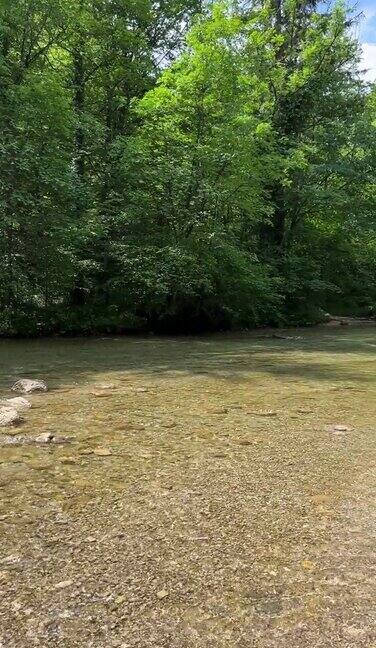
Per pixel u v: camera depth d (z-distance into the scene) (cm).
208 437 538
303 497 396
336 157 2186
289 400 714
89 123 1554
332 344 1381
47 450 483
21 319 1410
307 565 303
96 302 1566
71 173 1369
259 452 496
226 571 295
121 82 1809
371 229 2291
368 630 248
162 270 1480
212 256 1588
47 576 285
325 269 2372
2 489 395
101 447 496
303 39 2211
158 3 1947
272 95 2112
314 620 255
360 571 298
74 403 661
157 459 469
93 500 381
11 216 1265
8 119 1297
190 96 1556
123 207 1551
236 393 750
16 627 243
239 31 1856
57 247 1362
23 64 1480
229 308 1712
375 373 940
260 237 2144
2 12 1358
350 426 594
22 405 632
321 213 2297
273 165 1748
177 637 240
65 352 1125
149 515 359
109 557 305
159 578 286
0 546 314
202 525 347
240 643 238
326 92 2173
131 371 905
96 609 258
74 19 1530
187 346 1288
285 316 2011
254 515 364
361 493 407
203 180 1539
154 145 1566
